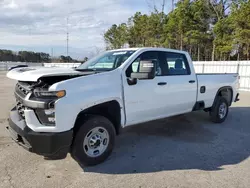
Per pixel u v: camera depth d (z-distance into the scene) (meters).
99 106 3.59
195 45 32.28
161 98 4.52
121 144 4.59
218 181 3.19
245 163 3.79
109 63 4.34
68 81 3.21
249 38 21.44
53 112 3.05
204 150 4.33
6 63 35.81
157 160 3.85
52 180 3.15
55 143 3.06
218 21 27.14
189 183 3.12
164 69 4.68
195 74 5.38
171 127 5.86
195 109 5.46
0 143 4.44
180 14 29.05
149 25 35.16
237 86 6.85
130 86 3.96
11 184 3.02
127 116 4.00
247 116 7.25
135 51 4.30
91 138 3.56
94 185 3.04
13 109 3.87
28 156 3.89
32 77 3.15
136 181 3.15
